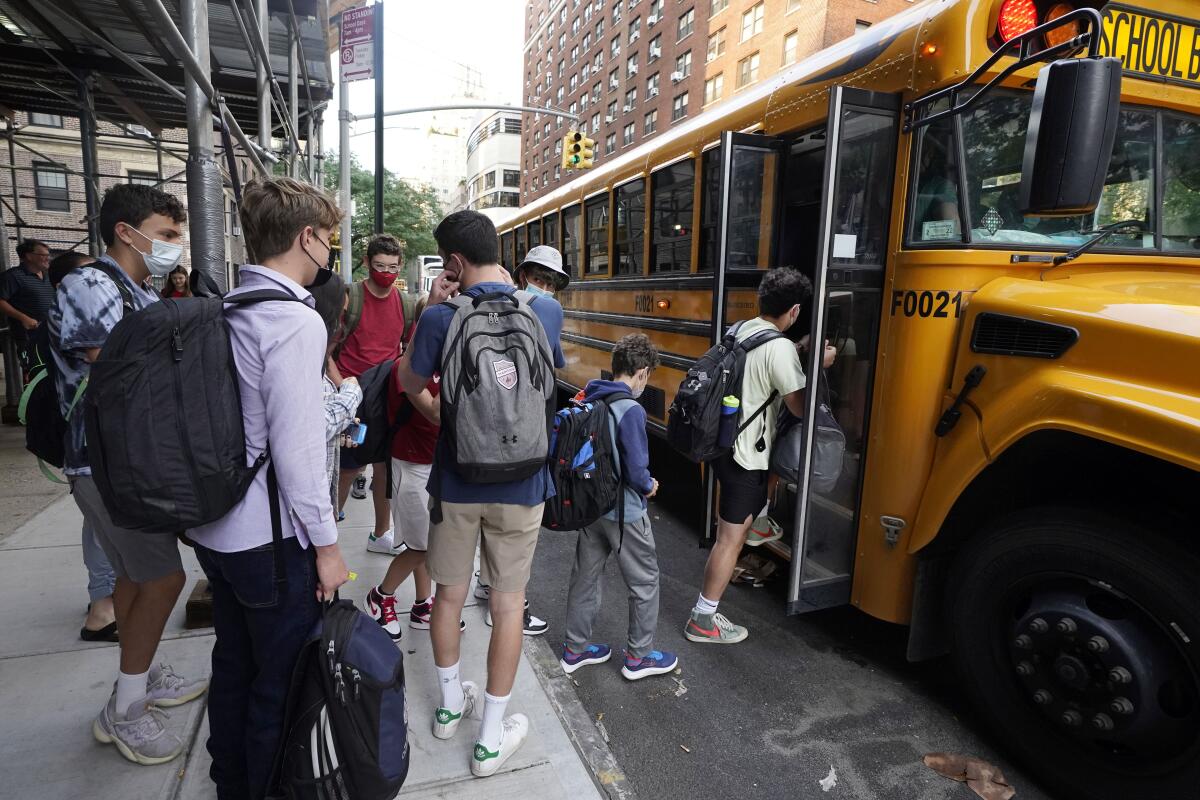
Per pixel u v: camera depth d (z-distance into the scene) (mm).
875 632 3350
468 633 3000
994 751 2482
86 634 2758
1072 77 1957
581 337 7180
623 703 2736
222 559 1578
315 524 1583
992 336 2445
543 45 59156
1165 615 1927
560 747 2316
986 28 2527
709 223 4395
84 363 1981
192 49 2895
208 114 3002
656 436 5273
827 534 2916
